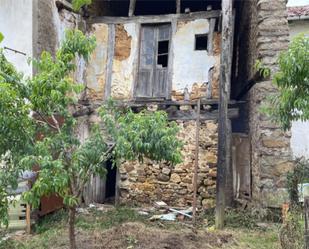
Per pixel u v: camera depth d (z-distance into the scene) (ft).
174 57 26.78
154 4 32.14
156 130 13.20
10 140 12.59
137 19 27.37
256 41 22.70
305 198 12.27
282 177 21.34
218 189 21.25
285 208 19.29
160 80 27.07
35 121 13.99
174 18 26.76
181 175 26.23
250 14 25.63
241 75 29.81
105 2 30.96
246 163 25.61
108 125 14.14
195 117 26.07
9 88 11.83
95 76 28.02
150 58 27.37
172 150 13.48
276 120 14.66
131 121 13.87
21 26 22.98
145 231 19.43
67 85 13.02
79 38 13.99
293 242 13.80
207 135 25.93
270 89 21.26
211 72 26.12
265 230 20.04
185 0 30.14
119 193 27.22
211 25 26.07
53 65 13.34
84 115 26.81
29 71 22.63
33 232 20.31
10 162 13.08
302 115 12.68
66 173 12.57
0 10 23.39
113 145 13.64
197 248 17.06
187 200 26.05
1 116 11.64
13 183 12.89
